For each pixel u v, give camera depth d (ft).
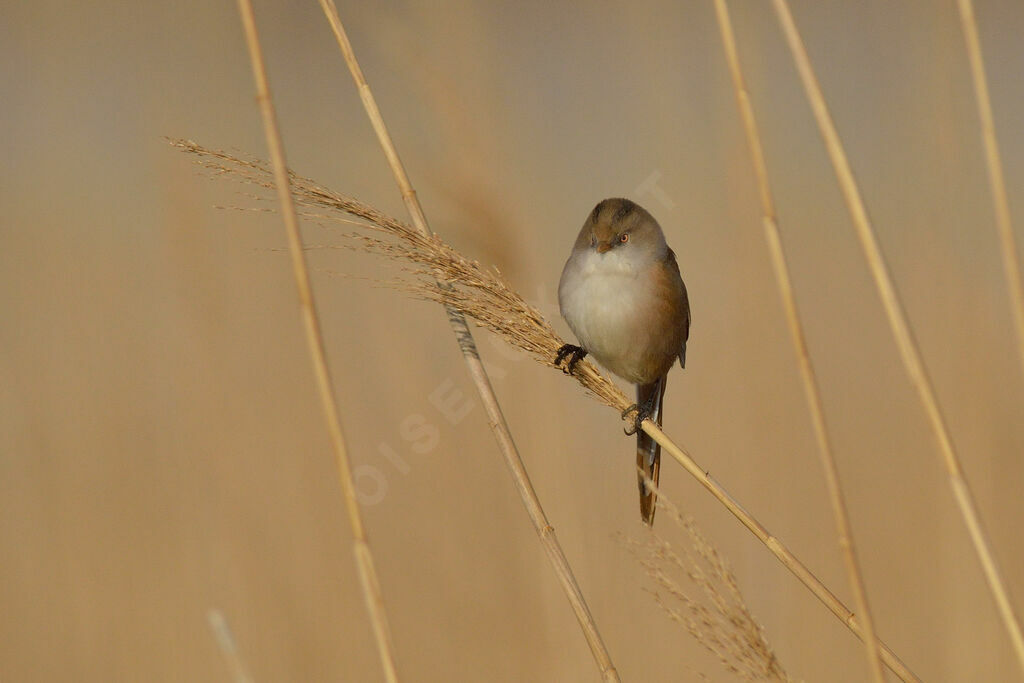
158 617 33.99
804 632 32.07
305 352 40.88
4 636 33.63
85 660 33.22
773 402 36.06
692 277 38.86
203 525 35.17
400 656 32.50
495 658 31.37
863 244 15.81
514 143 33.73
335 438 16.63
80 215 56.39
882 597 33.73
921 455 36.52
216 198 45.68
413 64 30.58
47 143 66.85
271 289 44.11
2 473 36.40
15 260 49.57
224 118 50.49
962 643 31.76
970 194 37.11
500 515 32.89
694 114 40.75
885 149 49.32
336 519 34.68
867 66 56.18
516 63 61.93
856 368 42.22
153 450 37.19
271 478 35.47
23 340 42.14
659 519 32.89
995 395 35.96
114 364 41.73
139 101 61.98
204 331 36.42
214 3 51.70
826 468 15.87
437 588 32.71
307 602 33.58
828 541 34.58
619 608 30.81
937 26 37.73
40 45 66.69
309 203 20.24
